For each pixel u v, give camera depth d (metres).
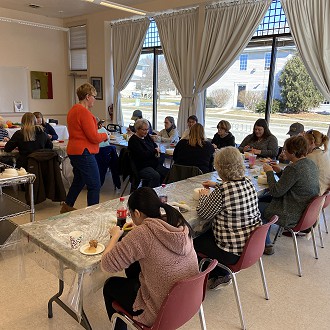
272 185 2.45
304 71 4.67
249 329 1.91
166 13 5.90
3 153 3.79
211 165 3.37
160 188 2.50
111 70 7.36
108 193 4.52
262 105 5.25
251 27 4.83
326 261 2.74
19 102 7.54
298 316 2.04
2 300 2.09
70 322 1.92
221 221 1.89
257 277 2.46
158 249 1.24
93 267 1.39
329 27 4.09
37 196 3.47
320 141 2.96
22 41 7.36
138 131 3.84
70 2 6.32
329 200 2.81
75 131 3.07
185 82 5.79
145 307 1.31
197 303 1.40
